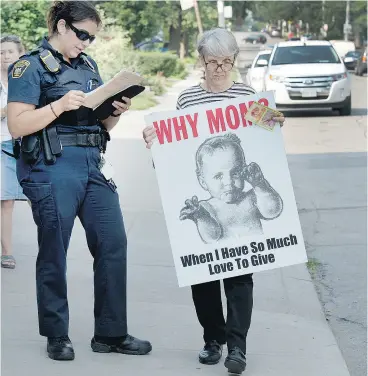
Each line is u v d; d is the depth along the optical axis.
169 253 7.98
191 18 52.28
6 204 7.20
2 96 6.97
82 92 4.81
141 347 5.32
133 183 11.73
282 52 23.59
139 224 9.20
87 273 7.21
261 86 26.02
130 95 5.00
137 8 42.97
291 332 5.85
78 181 5.02
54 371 5.01
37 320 5.92
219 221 4.95
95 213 5.12
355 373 5.26
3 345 5.42
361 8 79.44
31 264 7.39
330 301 6.79
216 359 5.16
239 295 4.93
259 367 5.16
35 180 5.00
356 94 32.03
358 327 6.17
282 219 4.96
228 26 55.09
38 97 4.92
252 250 4.96
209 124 4.93
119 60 27.58
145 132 4.92
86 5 4.96
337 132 19.17
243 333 4.90
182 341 5.59
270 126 4.94
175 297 6.59
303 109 24.62
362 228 9.37
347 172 13.07
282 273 7.42
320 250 8.41
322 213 10.16
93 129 5.07
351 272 7.61
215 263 4.95
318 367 5.19
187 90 5.03
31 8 20.27
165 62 37.72
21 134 4.92
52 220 5.01
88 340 5.56
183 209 4.95
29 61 4.92
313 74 22.58
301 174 12.93
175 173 4.94
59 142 4.98
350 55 52.31
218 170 4.94
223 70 4.89
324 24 92.69
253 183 4.95
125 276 5.25
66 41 4.96
